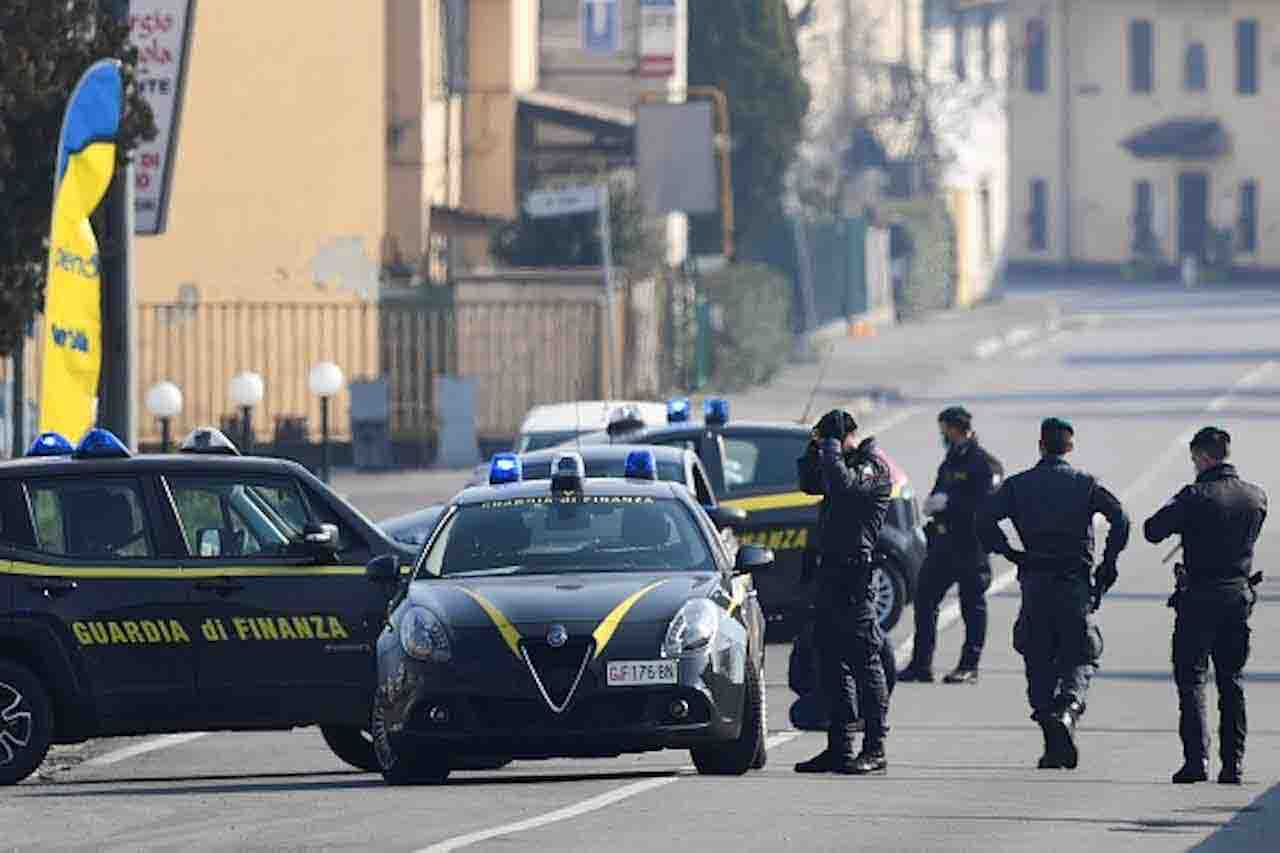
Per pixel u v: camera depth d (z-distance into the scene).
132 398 88.38
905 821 49.66
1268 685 78.50
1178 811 52.00
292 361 158.50
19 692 60.03
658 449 75.81
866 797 53.84
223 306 152.50
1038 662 61.88
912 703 76.44
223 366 154.00
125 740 72.00
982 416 178.88
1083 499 61.31
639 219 179.12
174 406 115.25
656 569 58.34
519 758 56.31
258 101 159.50
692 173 187.75
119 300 88.06
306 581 61.50
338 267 163.50
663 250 185.25
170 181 101.12
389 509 129.38
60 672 60.34
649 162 188.12
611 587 56.31
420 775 57.69
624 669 54.41
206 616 61.00
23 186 89.56
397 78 180.88
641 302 175.62
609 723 54.44
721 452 88.44
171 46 100.75
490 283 162.00
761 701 58.78
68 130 81.62
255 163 159.50
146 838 48.16
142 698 60.72
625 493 60.44
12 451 101.25
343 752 65.06
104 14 90.38
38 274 91.62
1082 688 61.56
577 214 176.00
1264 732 69.31
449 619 55.19
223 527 61.78
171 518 61.44
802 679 65.44
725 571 58.56
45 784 61.78
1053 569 61.41
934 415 180.62
